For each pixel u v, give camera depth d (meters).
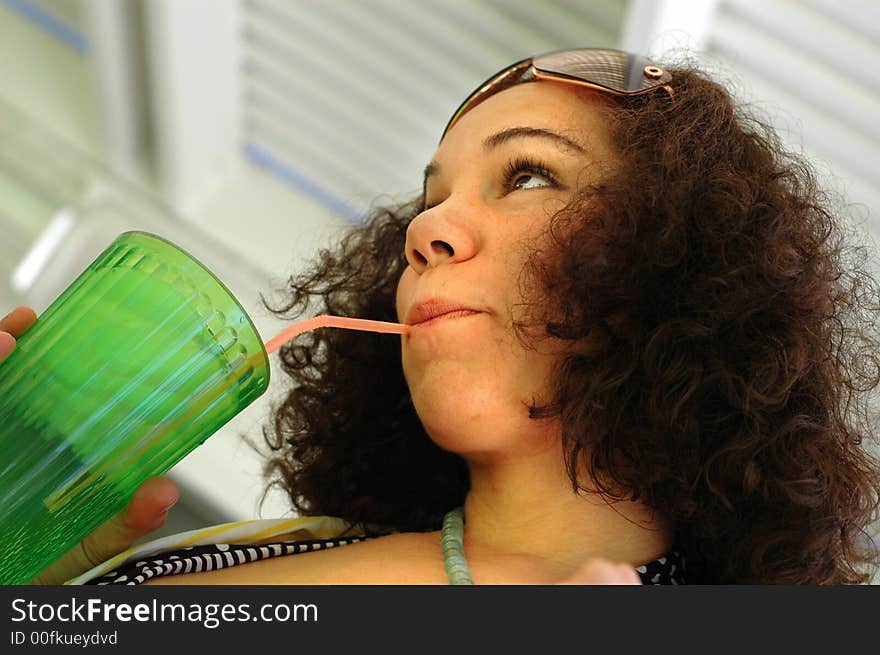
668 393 0.94
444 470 1.16
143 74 2.75
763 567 0.95
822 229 1.06
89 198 2.98
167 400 0.83
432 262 0.98
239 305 0.84
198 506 2.88
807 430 0.96
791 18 2.07
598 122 1.04
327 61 2.60
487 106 1.07
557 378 0.94
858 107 2.12
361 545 0.99
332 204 2.96
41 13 3.14
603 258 0.94
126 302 0.83
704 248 0.97
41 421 0.82
